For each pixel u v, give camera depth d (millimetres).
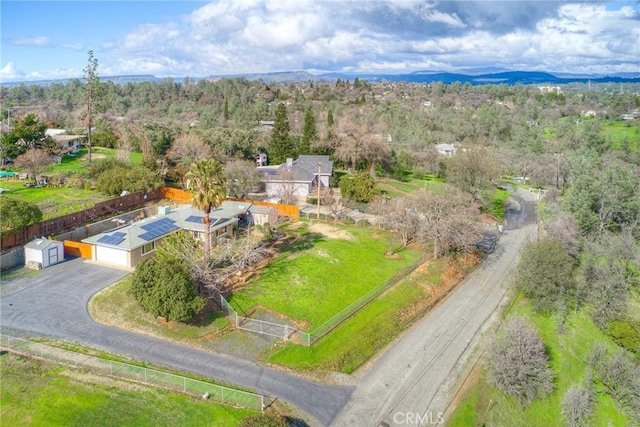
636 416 32562
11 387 26734
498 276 50156
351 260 48406
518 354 31641
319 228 58000
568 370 36062
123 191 62969
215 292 38531
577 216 61344
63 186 65875
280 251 49500
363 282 43969
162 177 72250
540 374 31672
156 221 50062
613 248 52625
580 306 44750
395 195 76438
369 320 37562
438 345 35938
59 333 32688
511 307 43250
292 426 25812
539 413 30828
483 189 72500
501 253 56844
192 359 31000
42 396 26219
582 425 30719
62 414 25016
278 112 90750
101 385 27484
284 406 27391
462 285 47719
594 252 53938
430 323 39438
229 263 44469
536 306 42750
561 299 42625
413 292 43250
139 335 33219
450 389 30594
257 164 92312
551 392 32656
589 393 33000
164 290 32906
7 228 44062
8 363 28922
